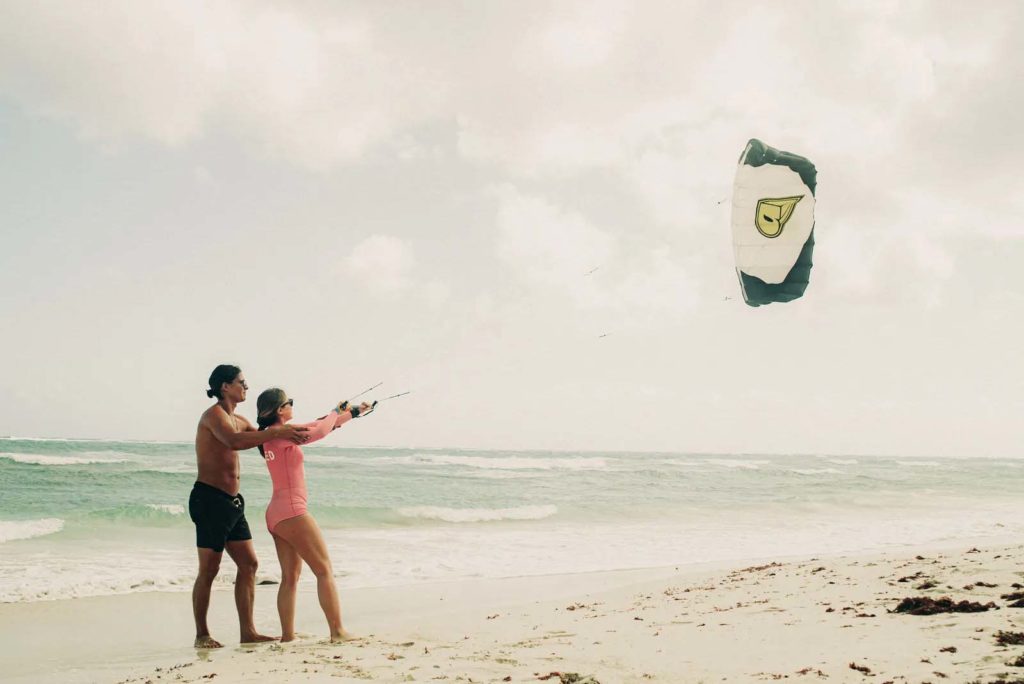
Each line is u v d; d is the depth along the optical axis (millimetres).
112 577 8867
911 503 25078
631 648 4570
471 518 18875
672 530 16703
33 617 6781
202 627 5598
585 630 5488
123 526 14656
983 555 8680
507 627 5941
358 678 3869
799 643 4434
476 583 9492
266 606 7414
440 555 12117
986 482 38812
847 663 3762
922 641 4176
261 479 27891
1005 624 4508
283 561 5457
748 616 5711
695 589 8055
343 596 8328
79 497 21047
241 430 5789
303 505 5391
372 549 12641
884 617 5145
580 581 9695
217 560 5656
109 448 52469
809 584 7477
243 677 3947
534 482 31891
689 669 3883
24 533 13398
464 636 5461
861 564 8867
